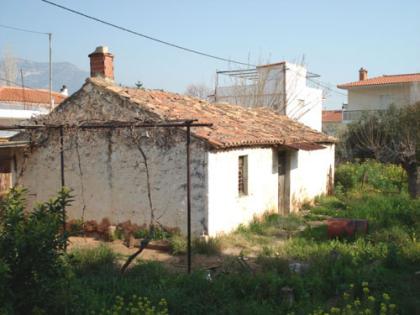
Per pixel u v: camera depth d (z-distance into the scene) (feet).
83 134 43.65
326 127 119.55
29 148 44.88
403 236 35.68
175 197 39.88
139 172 41.75
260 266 30.96
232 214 42.37
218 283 24.63
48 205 19.24
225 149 40.88
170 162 40.01
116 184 43.04
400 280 25.91
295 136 54.70
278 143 48.70
